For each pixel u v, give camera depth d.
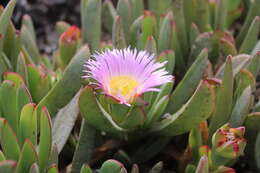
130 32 0.46
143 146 0.41
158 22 0.50
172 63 0.40
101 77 0.35
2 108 0.36
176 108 0.41
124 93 0.35
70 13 0.61
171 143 0.43
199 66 0.40
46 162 0.35
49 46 0.58
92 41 0.45
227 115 0.39
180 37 0.48
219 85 0.39
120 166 0.33
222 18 0.49
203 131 0.39
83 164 0.35
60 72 0.43
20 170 0.33
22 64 0.39
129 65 0.36
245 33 0.50
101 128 0.38
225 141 0.35
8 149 0.34
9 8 0.38
